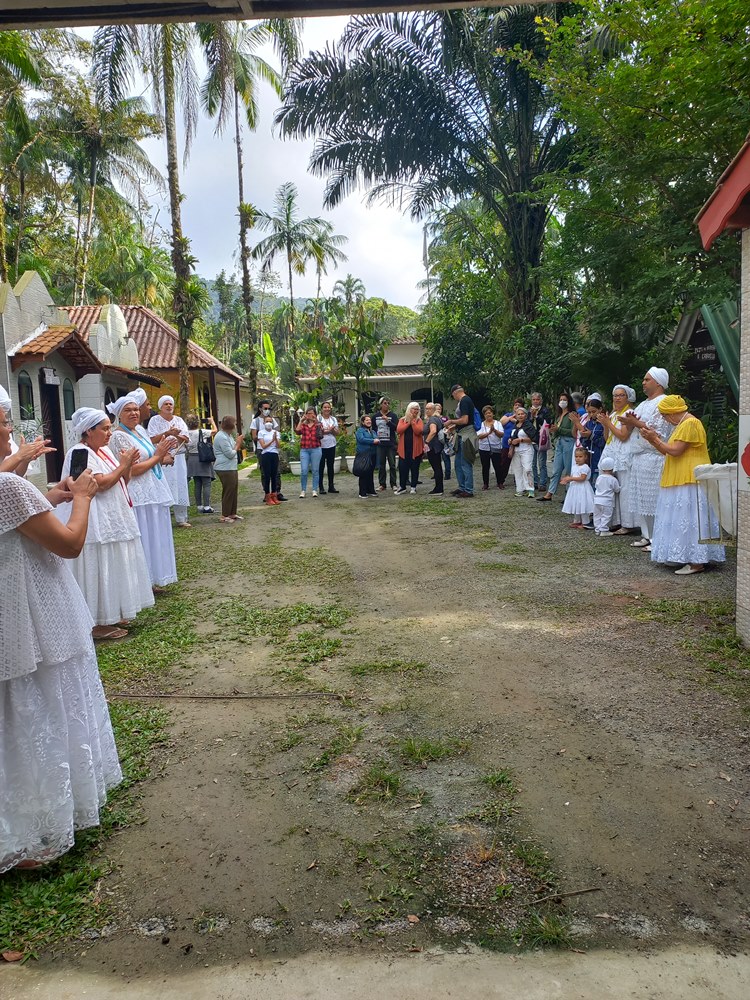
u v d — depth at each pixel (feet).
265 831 9.34
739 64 23.58
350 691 13.70
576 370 41.73
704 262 29.04
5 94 71.26
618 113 27.27
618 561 23.44
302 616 18.70
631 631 16.37
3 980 7.09
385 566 24.45
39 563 8.32
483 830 9.16
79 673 9.00
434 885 8.22
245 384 113.60
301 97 51.13
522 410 40.27
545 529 30.07
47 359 48.39
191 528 34.94
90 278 113.91
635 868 8.34
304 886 8.29
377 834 9.18
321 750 11.43
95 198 96.94
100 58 53.06
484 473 45.19
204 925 7.74
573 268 32.99
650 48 24.45
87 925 7.79
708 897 7.86
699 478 18.90
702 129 26.21
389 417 47.98
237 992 6.86
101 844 9.20
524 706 12.69
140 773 10.85
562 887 8.09
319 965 7.16
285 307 174.81
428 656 15.40
